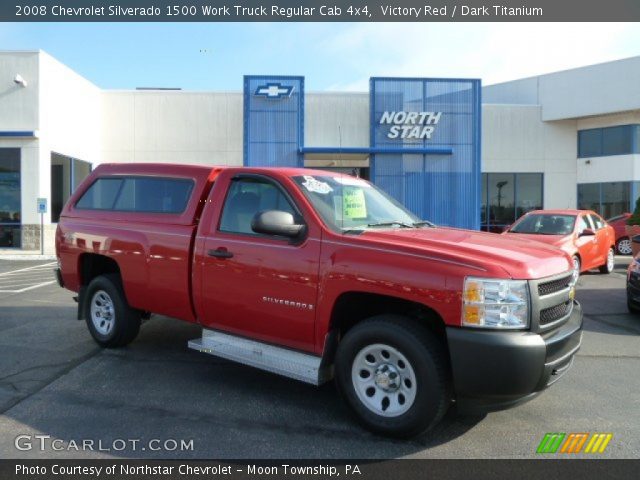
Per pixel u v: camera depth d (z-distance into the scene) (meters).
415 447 3.61
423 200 21.00
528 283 3.45
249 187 4.59
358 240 3.87
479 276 3.39
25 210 17.83
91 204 6.02
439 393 3.50
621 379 5.08
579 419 4.11
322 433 3.82
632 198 23.25
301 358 4.14
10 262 15.70
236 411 4.20
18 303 8.75
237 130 22.34
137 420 4.00
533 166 24.69
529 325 3.42
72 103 19.91
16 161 17.80
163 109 22.22
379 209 4.81
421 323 3.82
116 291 5.71
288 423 3.99
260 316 4.31
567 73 23.97
